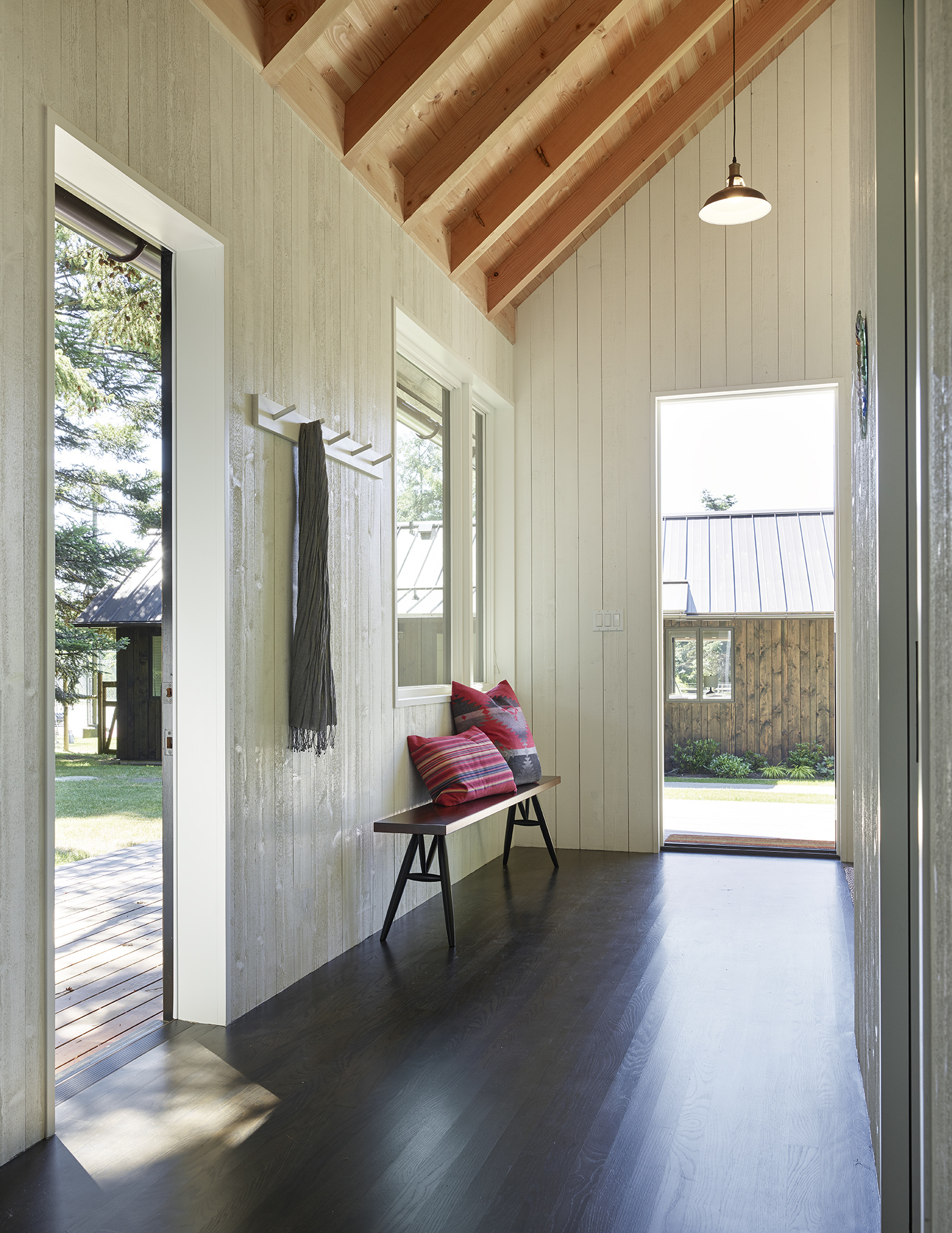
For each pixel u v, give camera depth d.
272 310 3.04
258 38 2.96
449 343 4.62
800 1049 2.60
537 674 5.61
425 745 4.10
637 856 5.28
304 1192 1.89
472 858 4.89
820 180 5.16
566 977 3.19
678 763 11.54
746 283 5.27
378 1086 2.36
